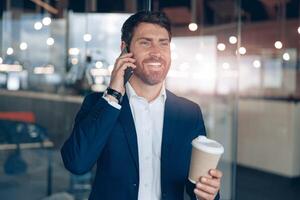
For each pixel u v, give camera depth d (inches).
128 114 47.1
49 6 220.1
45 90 236.5
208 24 229.9
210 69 225.5
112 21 201.8
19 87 235.6
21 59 230.5
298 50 234.4
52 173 199.3
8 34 224.5
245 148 238.7
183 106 49.1
